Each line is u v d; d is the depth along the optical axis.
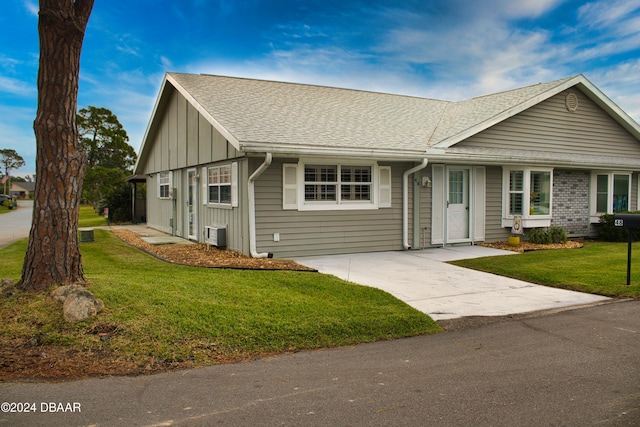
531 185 13.09
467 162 11.80
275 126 10.36
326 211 10.62
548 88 13.45
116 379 3.80
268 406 3.33
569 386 3.72
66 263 5.44
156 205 18.02
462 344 4.89
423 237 11.86
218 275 7.47
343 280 7.68
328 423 3.07
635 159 15.46
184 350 4.40
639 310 6.34
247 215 9.93
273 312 5.49
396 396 3.52
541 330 5.41
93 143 45.03
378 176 11.23
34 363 4.00
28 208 54.97
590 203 14.79
